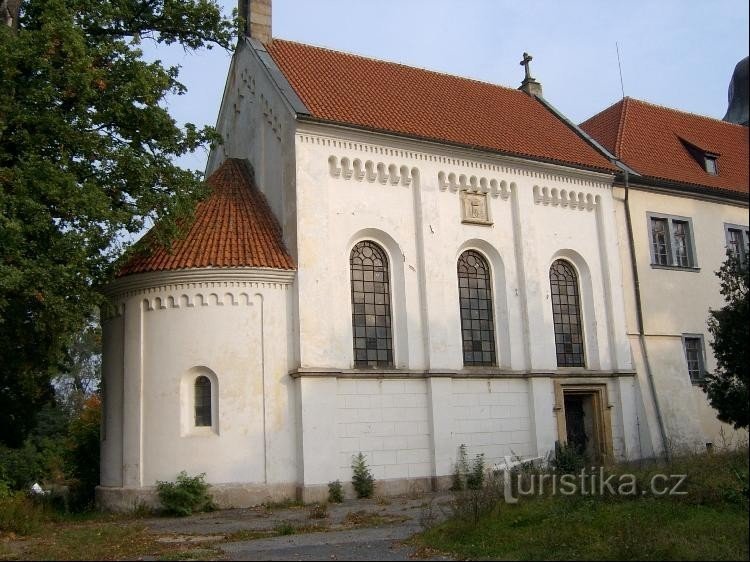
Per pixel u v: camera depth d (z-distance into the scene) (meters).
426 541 13.76
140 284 23.05
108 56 20.64
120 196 21.08
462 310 26.72
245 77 28.06
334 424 22.97
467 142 27.06
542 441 26.64
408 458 24.25
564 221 29.36
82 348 57.47
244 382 22.31
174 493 20.81
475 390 25.97
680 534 12.62
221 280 22.61
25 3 21.61
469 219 26.95
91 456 27.50
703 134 37.56
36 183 18.27
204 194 22.95
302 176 23.88
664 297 31.12
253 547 14.31
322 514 18.95
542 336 27.56
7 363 21.83
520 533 13.30
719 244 33.56
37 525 18.38
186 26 23.67
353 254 25.06
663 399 29.56
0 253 17.70
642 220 31.42
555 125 33.03
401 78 30.64
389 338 25.11
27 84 19.41
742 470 16.25
